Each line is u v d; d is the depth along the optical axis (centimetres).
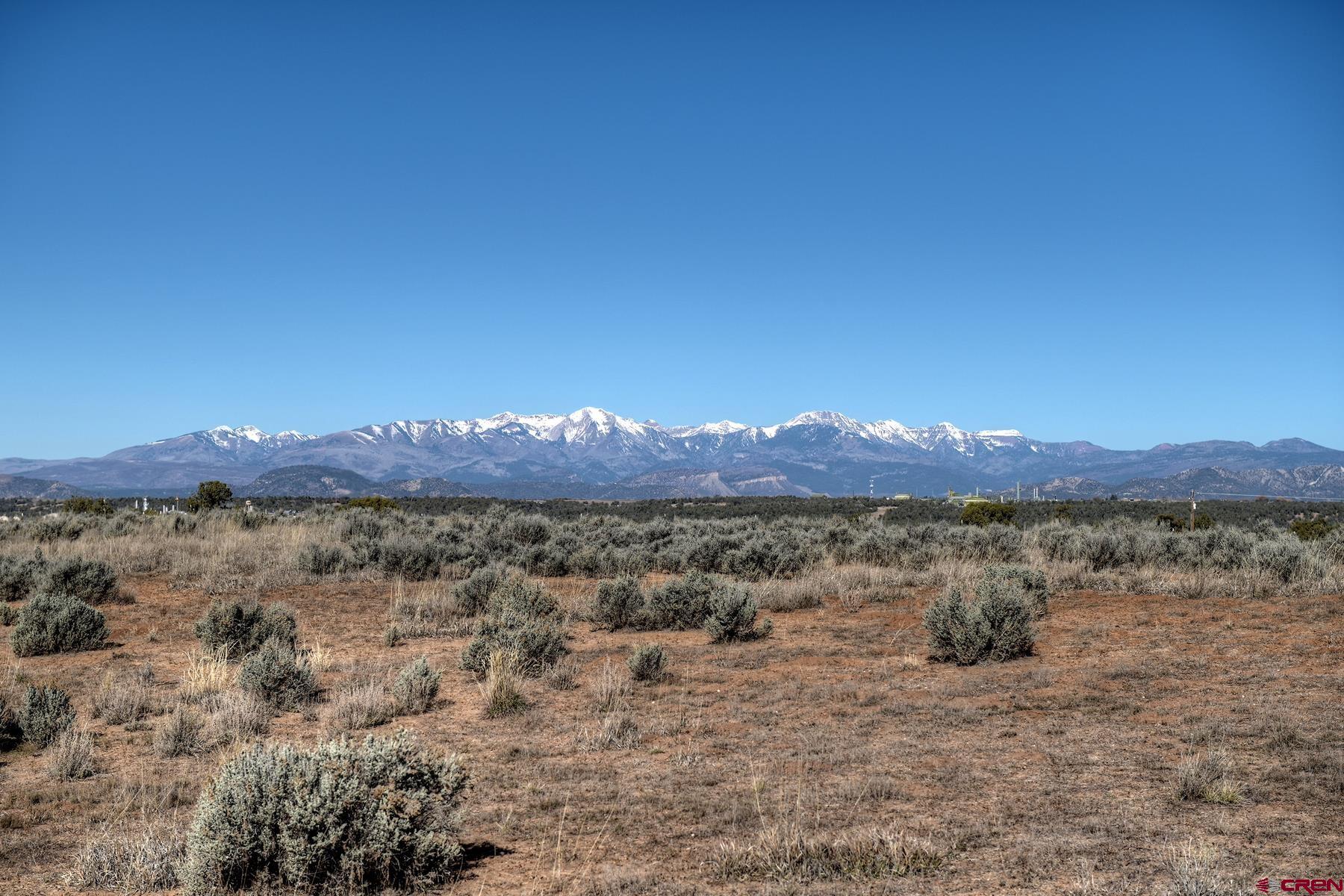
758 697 1241
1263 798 736
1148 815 716
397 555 2736
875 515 6825
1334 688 1103
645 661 1399
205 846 631
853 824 725
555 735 1086
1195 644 1441
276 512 5253
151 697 1293
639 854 691
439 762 707
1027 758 896
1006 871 617
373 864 644
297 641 1728
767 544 2703
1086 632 1590
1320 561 2086
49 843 765
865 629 1769
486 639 1516
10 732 1145
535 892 624
